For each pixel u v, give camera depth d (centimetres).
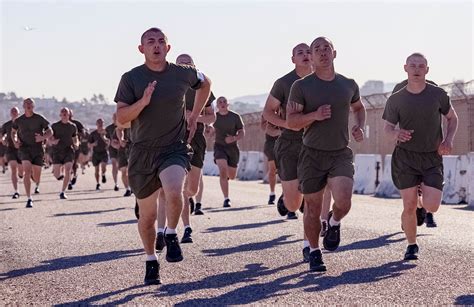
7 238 1123
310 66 891
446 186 1711
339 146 791
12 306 666
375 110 2461
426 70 844
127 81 716
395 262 836
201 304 654
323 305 637
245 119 3622
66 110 1994
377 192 1936
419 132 848
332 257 877
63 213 1525
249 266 835
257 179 2969
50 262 896
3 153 3900
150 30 718
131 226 1262
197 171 1072
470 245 953
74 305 666
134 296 695
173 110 719
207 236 1100
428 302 638
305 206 805
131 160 725
